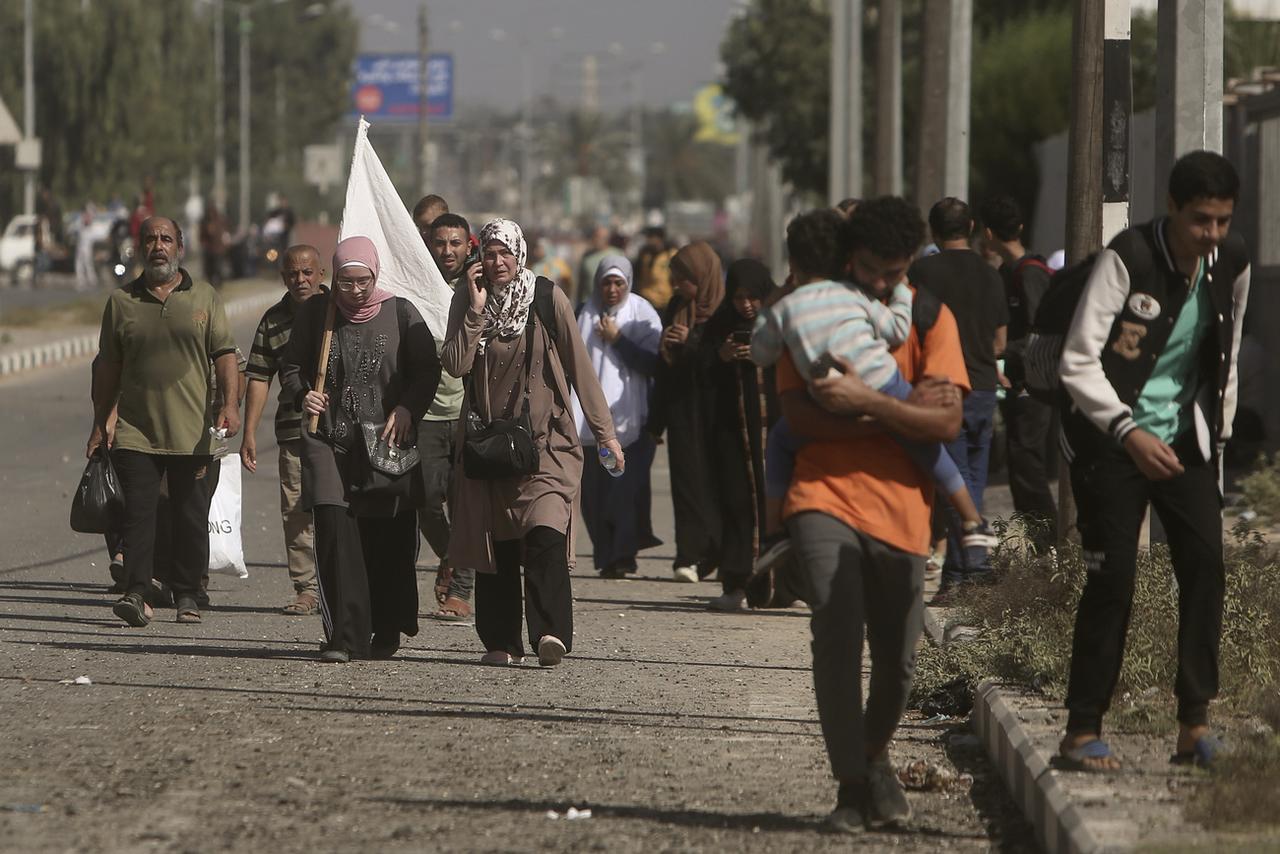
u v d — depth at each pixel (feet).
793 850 53.93
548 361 81.35
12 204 609.42
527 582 82.17
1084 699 56.39
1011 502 149.59
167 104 641.40
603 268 115.96
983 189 310.24
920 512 54.03
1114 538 56.13
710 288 110.22
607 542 118.42
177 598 95.71
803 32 375.86
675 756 66.39
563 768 64.18
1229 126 181.47
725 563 103.96
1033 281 102.63
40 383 256.73
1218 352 56.03
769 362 54.95
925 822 57.72
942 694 75.97
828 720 53.67
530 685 79.56
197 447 92.43
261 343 96.94
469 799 59.57
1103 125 80.23
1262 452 151.23
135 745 66.33
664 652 89.86
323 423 83.56
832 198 247.50
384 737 68.44
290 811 57.57
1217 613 56.65
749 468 103.91
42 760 63.72
